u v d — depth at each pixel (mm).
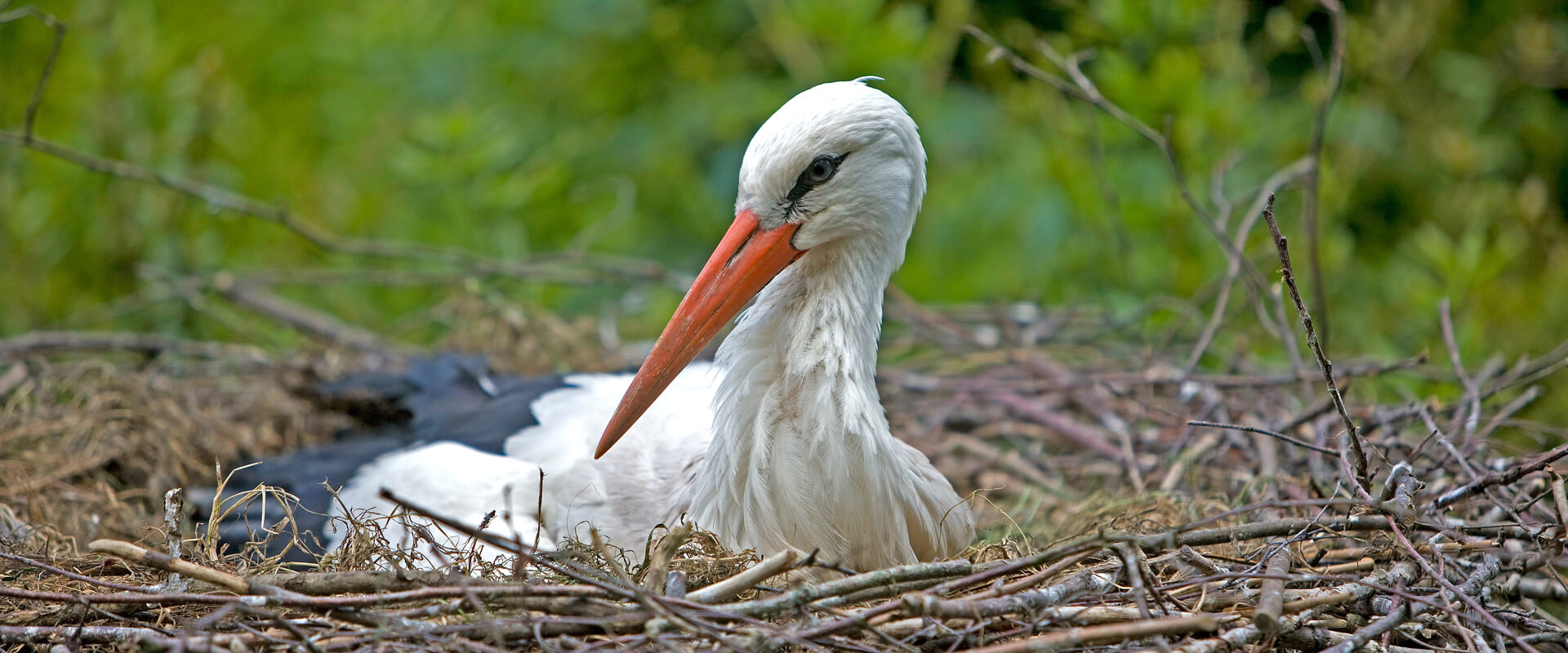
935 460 9359
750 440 6250
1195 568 5945
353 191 13109
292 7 13836
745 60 14648
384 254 11219
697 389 8109
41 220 11055
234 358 10391
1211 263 11016
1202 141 10812
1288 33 11453
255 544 6500
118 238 11727
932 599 4918
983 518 8641
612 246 13281
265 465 8359
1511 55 12992
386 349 10891
